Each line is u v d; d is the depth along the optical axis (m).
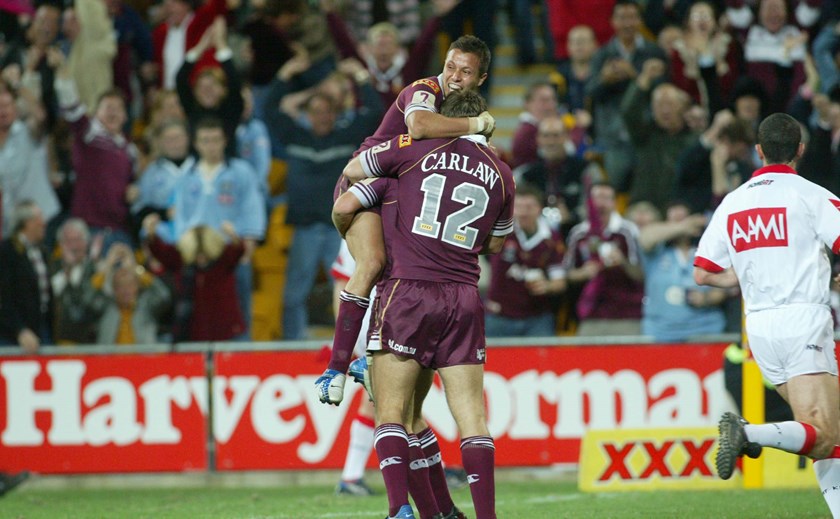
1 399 30.78
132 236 35.97
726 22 41.88
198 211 34.34
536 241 32.66
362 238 17.23
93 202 35.38
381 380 16.64
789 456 26.42
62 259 33.38
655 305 32.25
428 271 16.53
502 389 30.66
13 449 30.80
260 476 30.95
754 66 41.22
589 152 37.91
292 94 37.19
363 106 36.19
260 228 34.84
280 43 39.06
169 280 33.88
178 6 41.75
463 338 16.59
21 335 31.34
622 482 26.64
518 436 30.58
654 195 35.81
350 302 17.12
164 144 35.94
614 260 32.66
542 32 45.25
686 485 26.53
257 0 42.94
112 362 30.88
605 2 42.28
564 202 35.50
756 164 34.47
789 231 17.72
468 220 16.66
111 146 35.56
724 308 32.28
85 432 30.83
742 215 18.12
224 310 33.09
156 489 29.92
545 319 33.00
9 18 41.06
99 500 27.36
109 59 39.25
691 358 30.53
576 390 30.59
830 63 40.44
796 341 17.53
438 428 30.16
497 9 45.66
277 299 36.69
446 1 40.91
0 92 35.31
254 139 36.56
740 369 26.61
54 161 36.88
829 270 17.94
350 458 26.73
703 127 36.19
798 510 21.92
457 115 16.88
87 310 33.00
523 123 37.19
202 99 36.34
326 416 30.64
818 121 36.56
